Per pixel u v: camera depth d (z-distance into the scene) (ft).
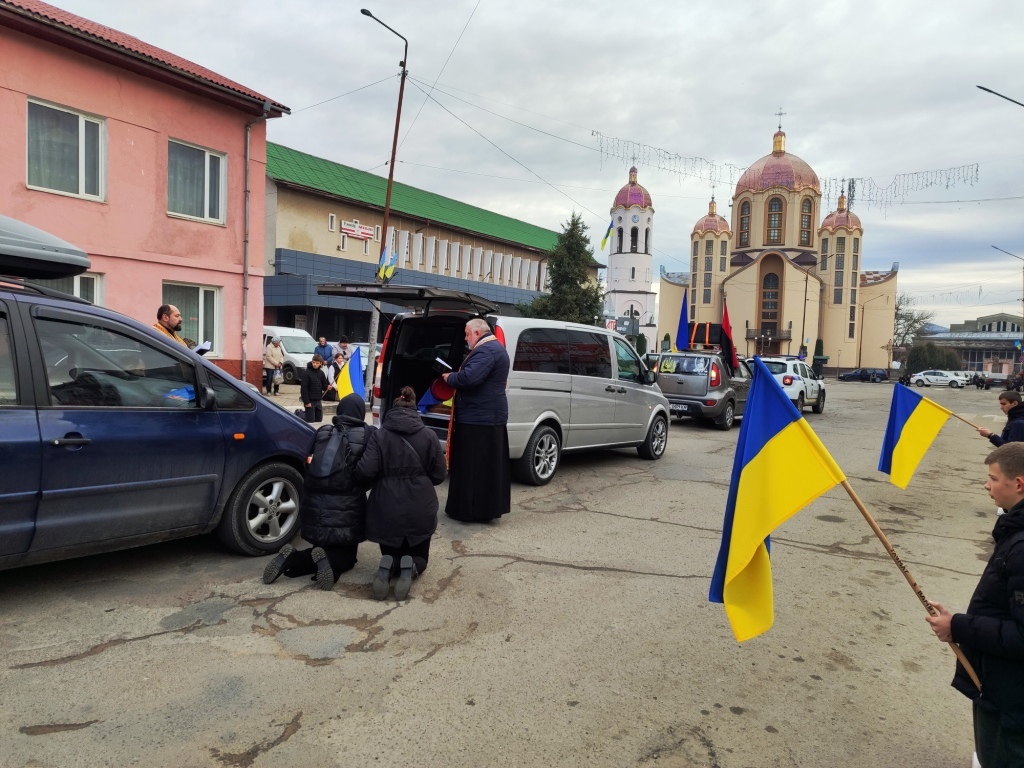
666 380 47.98
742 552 9.67
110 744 9.34
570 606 14.83
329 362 55.93
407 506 14.98
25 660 11.53
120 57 41.83
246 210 50.39
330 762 9.12
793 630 14.10
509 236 165.07
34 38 38.65
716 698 11.23
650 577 16.83
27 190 38.93
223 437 15.90
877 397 106.11
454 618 13.93
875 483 31.22
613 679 11.69
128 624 13.03
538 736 9.93
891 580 17.51
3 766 8.77
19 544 12.67
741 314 243.19
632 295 232.53
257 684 11.04
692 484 28.40
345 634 12.98
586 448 29.12
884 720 10.76
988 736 7.35
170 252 46.01
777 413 9.82
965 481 32.83
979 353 371.56
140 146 43.91
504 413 20.94
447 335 25.71
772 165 249.96
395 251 132.16
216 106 48.03
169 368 15.33
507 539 19.56
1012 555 6.97
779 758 9.65
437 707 10.57
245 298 50.78
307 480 15.14
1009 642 6.86
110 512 13.94
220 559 16.83
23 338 13.05
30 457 12.65
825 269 247.29
